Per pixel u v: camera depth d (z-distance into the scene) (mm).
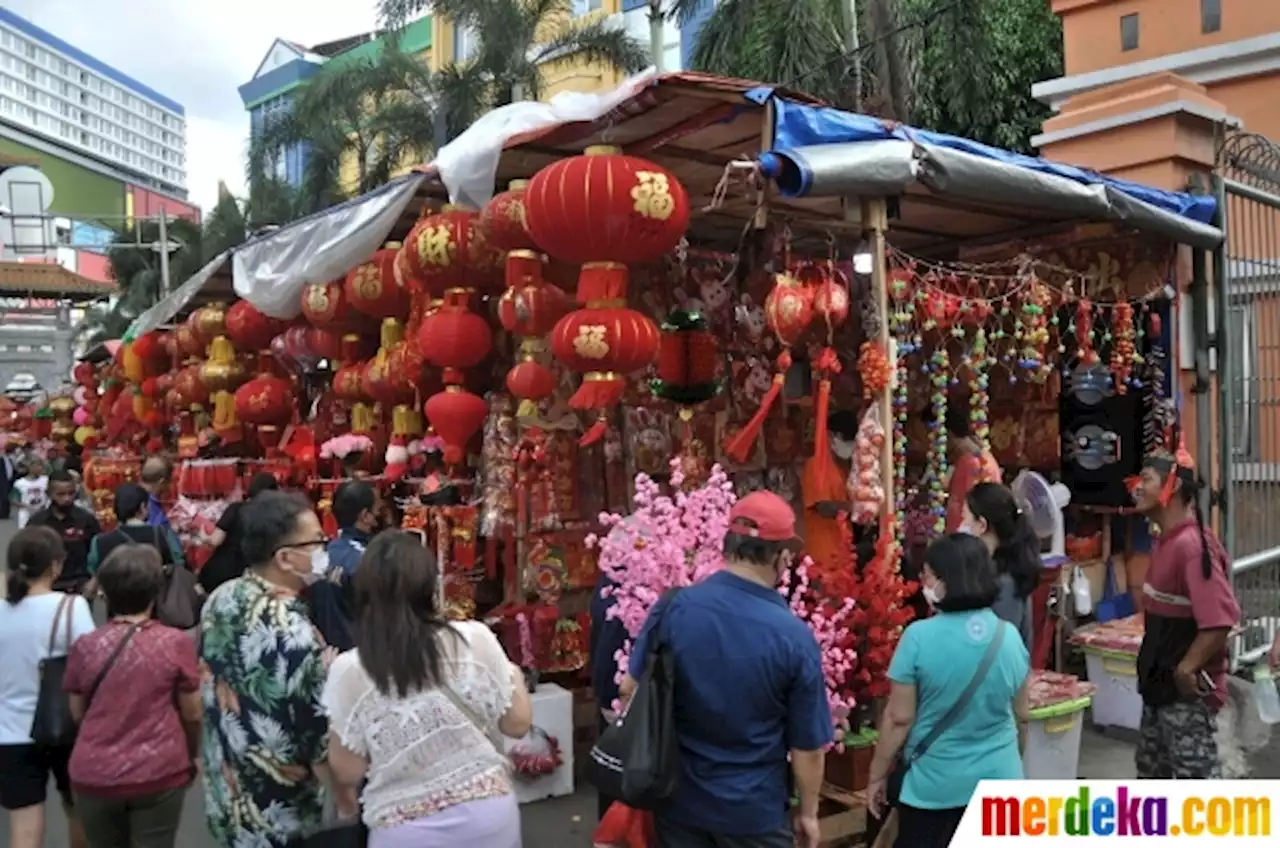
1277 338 6551
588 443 4949
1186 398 6105
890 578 4020
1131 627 5781
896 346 4281
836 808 4059
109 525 9969
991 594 2881
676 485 4133
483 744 2365
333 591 3855
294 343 6930
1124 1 9773
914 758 2887
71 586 6125
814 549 4484
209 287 8055
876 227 4062
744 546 2686
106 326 27000
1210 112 6340
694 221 5758
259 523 2635
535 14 16656
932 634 2877
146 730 3031
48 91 68562
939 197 5164
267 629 2555
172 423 10078
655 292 5230
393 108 17547
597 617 3695
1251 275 6363
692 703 2605
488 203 4516
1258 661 6062
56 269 30203
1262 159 6656
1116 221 5598
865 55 11289
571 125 4211
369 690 2305
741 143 4398
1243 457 6277
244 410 7375
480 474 5547
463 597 5270
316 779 2609
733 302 5520
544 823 4445
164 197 70250
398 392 5918
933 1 12148
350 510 4141
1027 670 2965
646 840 3369
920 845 2867
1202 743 3822
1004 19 13117
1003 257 6355
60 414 15625
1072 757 4555
